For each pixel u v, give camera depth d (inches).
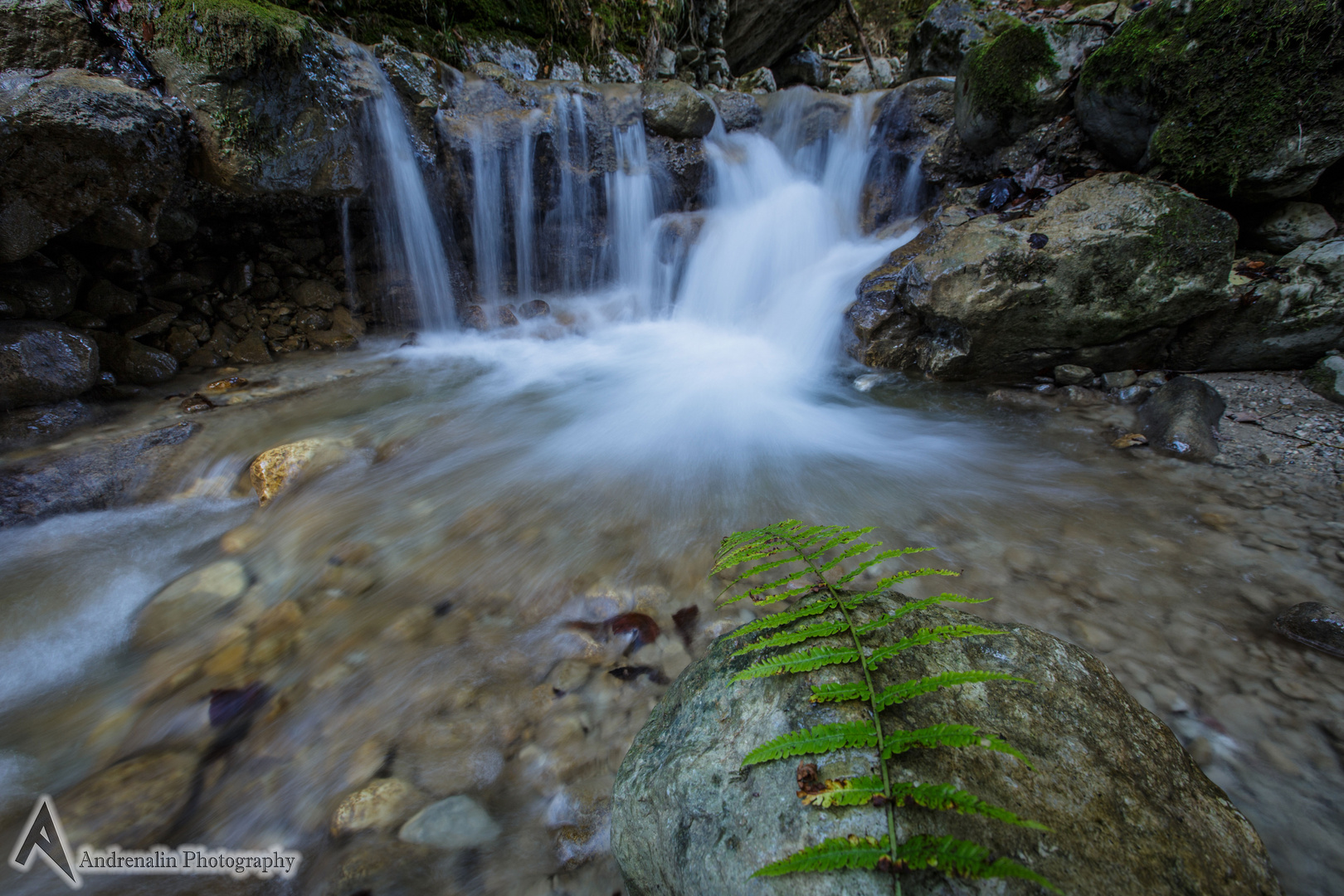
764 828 50.8
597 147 266.5
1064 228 170.2
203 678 92.4
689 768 58.2
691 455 161.3
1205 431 146.3
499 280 279.0
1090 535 120.9
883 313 197.3
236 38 160.4
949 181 248.4
